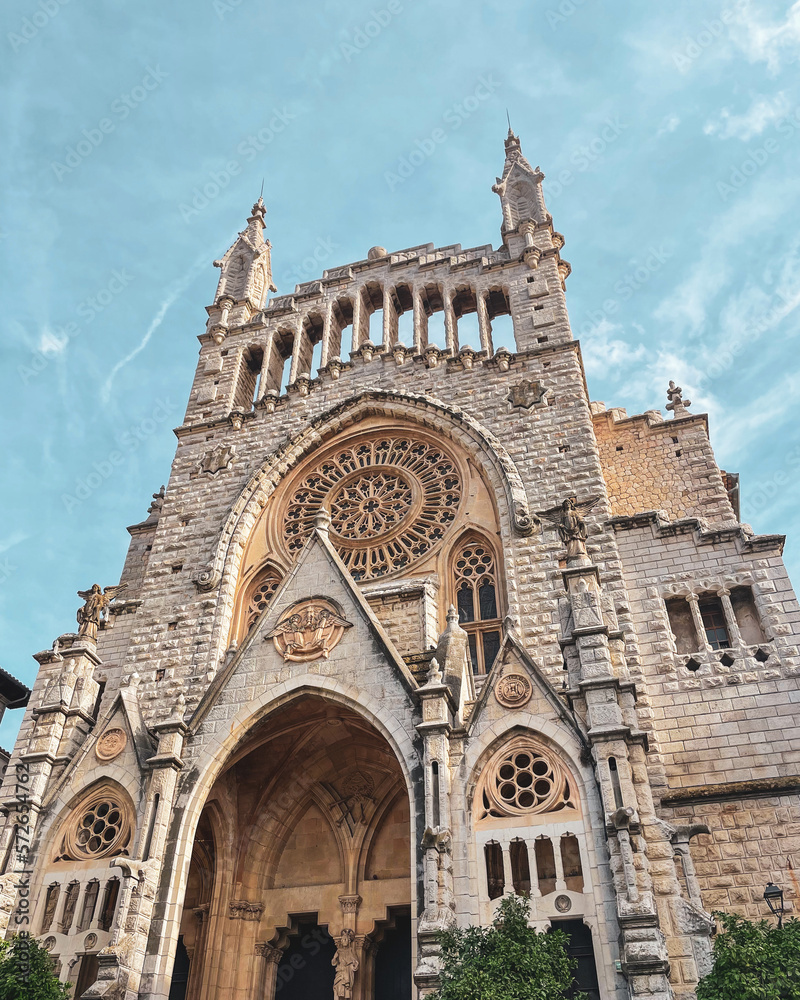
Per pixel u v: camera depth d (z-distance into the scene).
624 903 19.44
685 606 31.02
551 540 32.50
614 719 22.38
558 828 21.67
